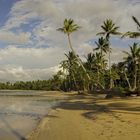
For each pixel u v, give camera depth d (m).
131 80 87.56
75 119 22.30
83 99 54.25
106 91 71.62
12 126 20.67
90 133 15.28
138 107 29.30
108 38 75.12
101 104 37.00
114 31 73.94
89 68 94.06
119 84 91.88
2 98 65.56
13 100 56.75
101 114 24.42
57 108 34.00
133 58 77.06
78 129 16.88
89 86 106.06
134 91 50.62
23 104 44.44
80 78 105.44
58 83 140.00
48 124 19.83
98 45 82.44
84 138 14.05
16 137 16.36
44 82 183.38
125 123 18.22
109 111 26.52
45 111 32.53
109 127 16.94
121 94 51.81
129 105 31.86
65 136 14.85
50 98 64.56
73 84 122.50
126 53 75.38
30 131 18.31
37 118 25.75
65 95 81.12
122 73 85.75
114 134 14.55
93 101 45.56
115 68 86.44
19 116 27.52
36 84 192.25
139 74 80.94
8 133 17.73
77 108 33.12
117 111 26.12
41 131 16.80
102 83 85.94
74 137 14.45
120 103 34.97
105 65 87.00
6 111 32.78
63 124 19.59
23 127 20.17
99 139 13.55
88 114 25.61
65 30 70.31
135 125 17.19
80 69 96.50
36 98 65.12
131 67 82.06
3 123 22.34
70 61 101.69
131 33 42.16
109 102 39.44
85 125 18.45
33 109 35.28
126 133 14.66
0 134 17.33
